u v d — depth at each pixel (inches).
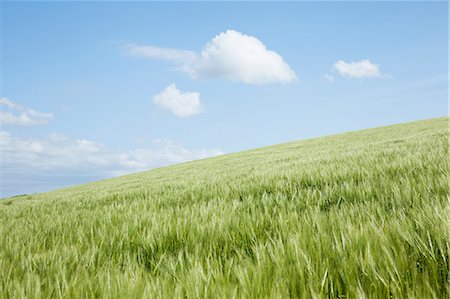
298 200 131.7
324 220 87.0
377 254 58.4
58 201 325.7
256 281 54.2
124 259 83.1
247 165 617.9
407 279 52.0
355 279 53.7
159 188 275.6
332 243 66.4
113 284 61.1
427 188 113.4
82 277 67.5
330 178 178.9
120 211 164.7
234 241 88.0
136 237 104.7
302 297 49.7
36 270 80.0
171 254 85.5
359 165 212.5
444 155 197.0
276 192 162.7
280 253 66.4
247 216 105.3
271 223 95.3
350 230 70.1
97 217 151.3
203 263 74.0
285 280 54.5
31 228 146.6
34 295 60.0
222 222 100.0
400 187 122.7
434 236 62.9
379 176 159.3
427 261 56.3
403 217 77.2
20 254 95.3
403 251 58.1
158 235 97.8
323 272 56.8
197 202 173.0
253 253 74.9
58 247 98.7
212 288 54.6
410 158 201.2
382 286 50.9
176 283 60.2
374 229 68.6
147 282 58.1
